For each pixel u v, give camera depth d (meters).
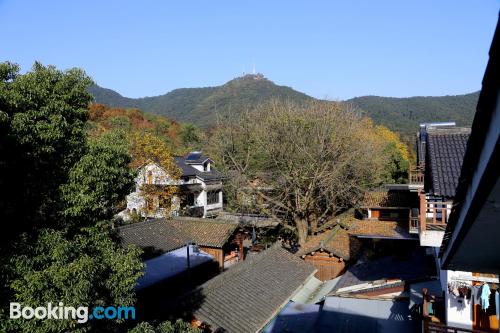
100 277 6.59
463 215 3.46
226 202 40.53
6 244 6.05
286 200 26.05
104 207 7.51
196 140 55.38
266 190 27.77
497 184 2.53
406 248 21.08
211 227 24.03
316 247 20.67
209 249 23.03
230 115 36.25
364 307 12.97
